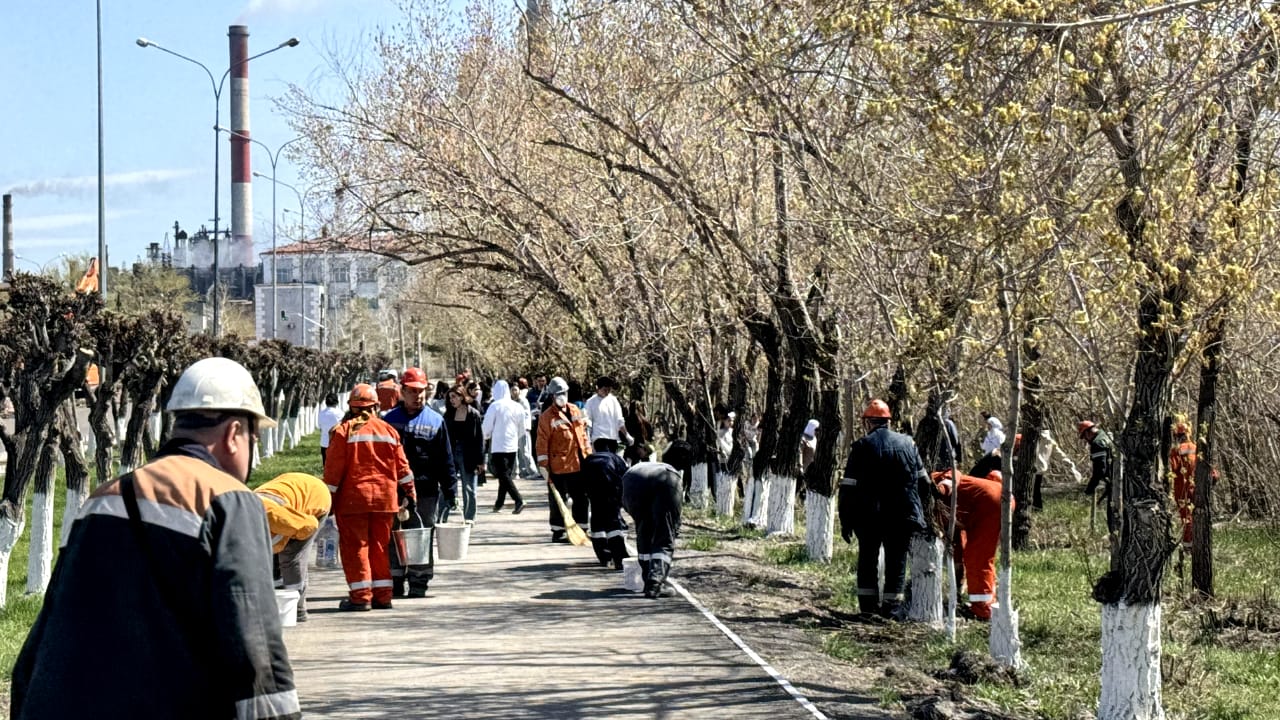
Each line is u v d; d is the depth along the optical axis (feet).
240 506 13.17
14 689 13.26
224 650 12.60
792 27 41.63
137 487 13.11
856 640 40.42
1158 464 31.04
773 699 31.91
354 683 33.27
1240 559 68.08
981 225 31.37
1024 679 35.99
